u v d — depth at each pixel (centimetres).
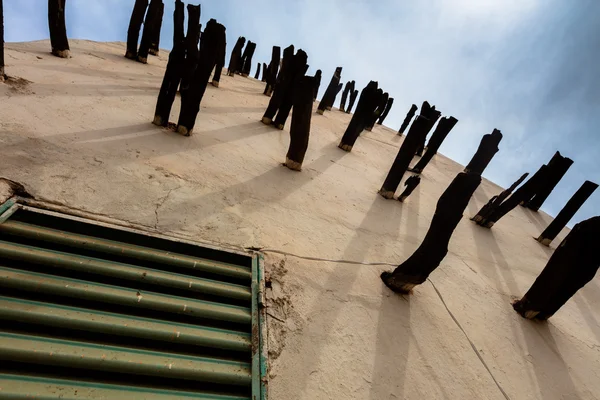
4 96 269
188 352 147
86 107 309
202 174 275
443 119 533
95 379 126
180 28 467
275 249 222
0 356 117
